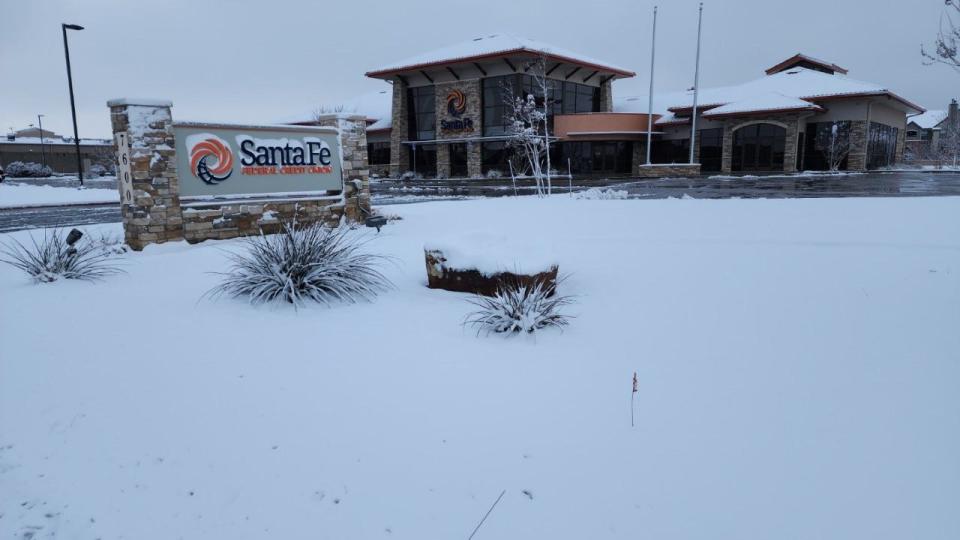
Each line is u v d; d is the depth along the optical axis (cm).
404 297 578
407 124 3791
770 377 378
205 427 319
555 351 428
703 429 318
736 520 248
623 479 275
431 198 1964
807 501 259
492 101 3391
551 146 3444
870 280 590
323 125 1065
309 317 502
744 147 3288
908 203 1135
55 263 642
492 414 333
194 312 514
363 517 252
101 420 326
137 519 252
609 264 710
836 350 418
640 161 3681
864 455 291
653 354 421
